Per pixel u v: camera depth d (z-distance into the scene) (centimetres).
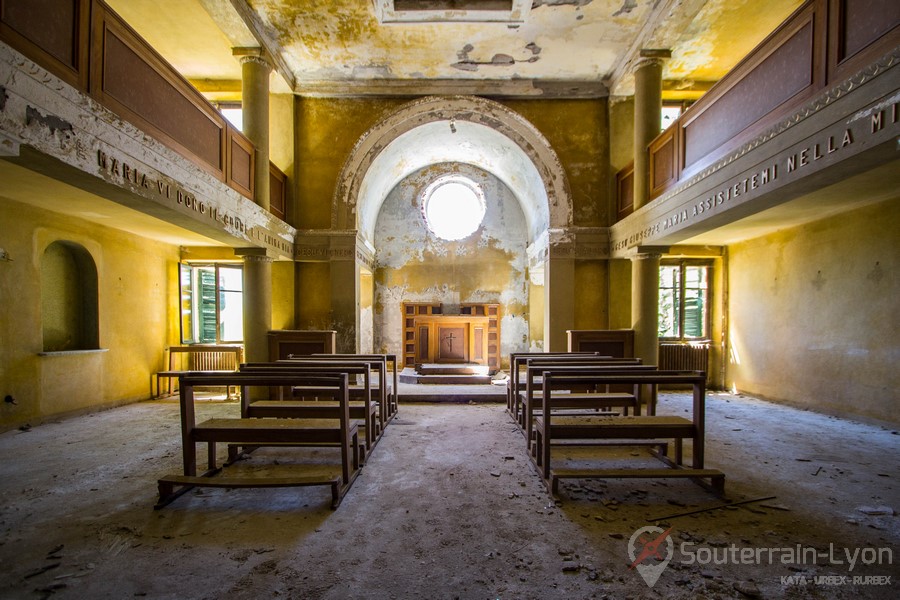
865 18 317
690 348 907
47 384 607
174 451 482
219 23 651
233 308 983
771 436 547
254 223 674
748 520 321
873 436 548
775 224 721
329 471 419
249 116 708
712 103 521
